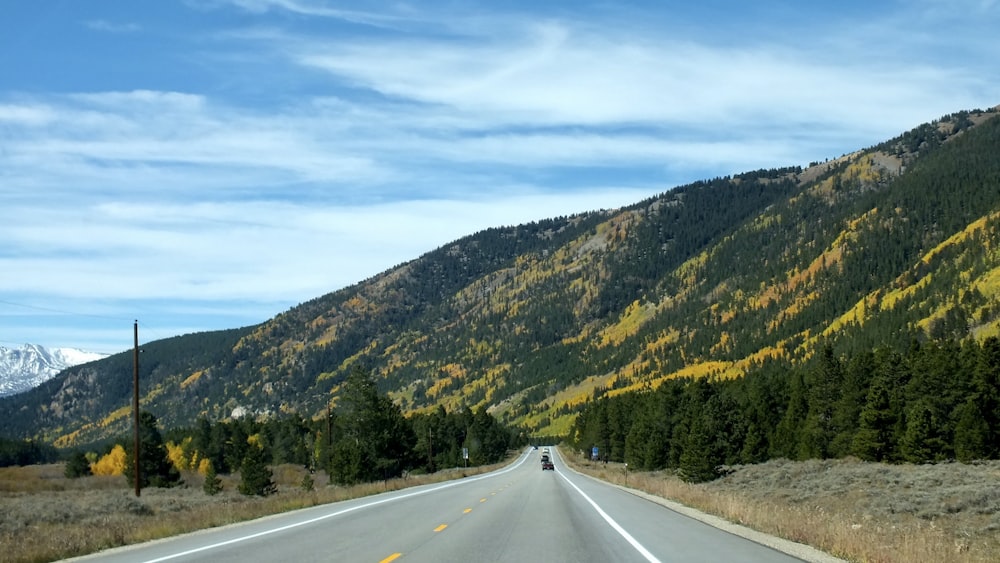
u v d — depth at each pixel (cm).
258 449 6244
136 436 4562
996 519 3167
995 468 5181
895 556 1409
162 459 8150
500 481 5822
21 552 1577
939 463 5912
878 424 6525
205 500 4594
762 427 9294
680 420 9875
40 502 4188
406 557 1436
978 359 7138
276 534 1883
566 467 11206
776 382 10350
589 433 14750
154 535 1967
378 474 8994
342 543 1669
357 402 9062
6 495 5641
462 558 1426
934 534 2139
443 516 2430
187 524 2155
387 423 9194
